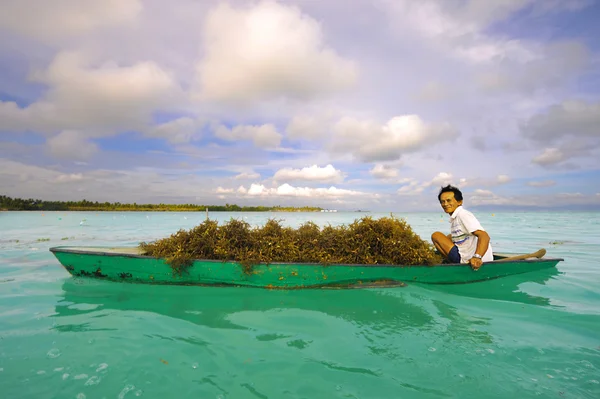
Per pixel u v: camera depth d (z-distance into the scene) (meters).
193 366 2.67
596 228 20.50
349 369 2.61
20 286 5.20
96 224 24.66
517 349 2.91
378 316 3.84
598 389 2.27
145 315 3.88
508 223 28.31
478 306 4.18
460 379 2.43
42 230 17.77
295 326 3.54
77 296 4.66
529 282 5.44
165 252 5.12
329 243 5.34
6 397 2.21
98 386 2.36
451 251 5.40
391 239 5.32
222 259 5.10
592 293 4.79
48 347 2.99
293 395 2.27
